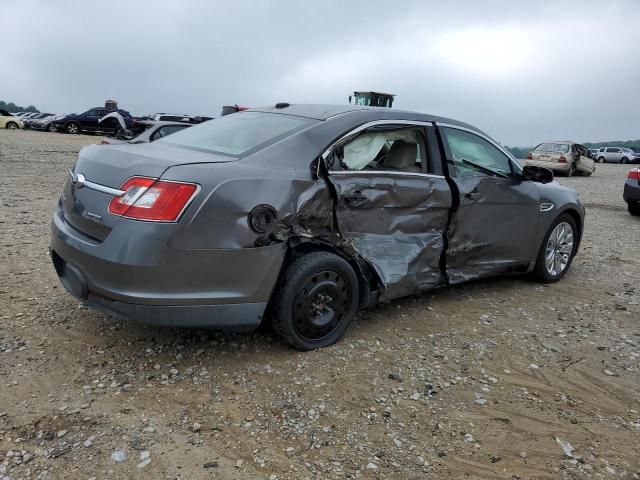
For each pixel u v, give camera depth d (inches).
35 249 226.8
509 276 232.5
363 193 149.3
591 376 143.1
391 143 165.8
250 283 129.3
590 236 347.3
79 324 154.1
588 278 236.2
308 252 142.6
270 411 118.3
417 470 103.0
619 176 1059.9
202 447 105.7
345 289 149.1
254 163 135.9
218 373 132.2
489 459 107.4
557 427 119.5
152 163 125.3
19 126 1401.3
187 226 120.0
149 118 1197.1
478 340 161.6
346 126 152.6
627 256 286.0
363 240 152.7
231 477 98.2
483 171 189.6
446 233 175.2
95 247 123.7
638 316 189.8
